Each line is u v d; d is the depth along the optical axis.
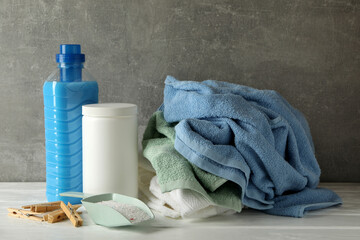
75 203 1.11
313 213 1.05
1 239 0.87
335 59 1.32
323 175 1.35
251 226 0.95
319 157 1.35
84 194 1.03
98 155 1.04
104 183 1.04
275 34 1.31
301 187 1.10
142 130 1.34
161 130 1.11
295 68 1.32
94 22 1.30
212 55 1.31
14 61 1.31
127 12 1.30
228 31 1.30
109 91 1.33
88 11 1.29
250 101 1.10
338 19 1.30
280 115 1.08
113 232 0.91
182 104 1.07
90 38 1.30
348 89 1.33
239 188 1.01
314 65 1.32
